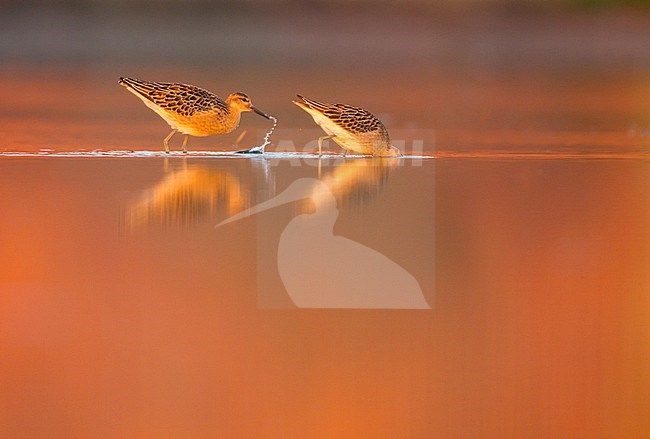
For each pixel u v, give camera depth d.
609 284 9.35
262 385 7.07
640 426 6.69
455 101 24.12
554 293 9.07
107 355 7.65
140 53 36.03
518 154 16.12
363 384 7.16
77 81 27.69
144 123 19.78
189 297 8.97
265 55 36.28
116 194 12.71
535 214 11.80
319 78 29.23
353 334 8.14
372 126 15.70
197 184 13.38
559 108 22.72
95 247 10.38
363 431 6.56
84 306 8.70
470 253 10.33
